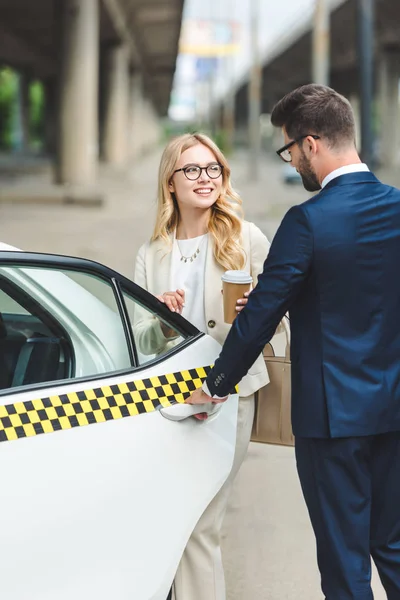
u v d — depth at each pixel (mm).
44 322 2771
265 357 3279
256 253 3279
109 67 52812
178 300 3078
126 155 62438
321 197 2701
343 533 2738
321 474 2732
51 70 68812
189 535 2771
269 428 3305
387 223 2684
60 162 31109
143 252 3373
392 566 2865
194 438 2832
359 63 17891
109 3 42312
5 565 2186
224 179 3229
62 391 2498
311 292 2668
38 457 2320
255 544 4156
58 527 2311
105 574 2438
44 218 21344
